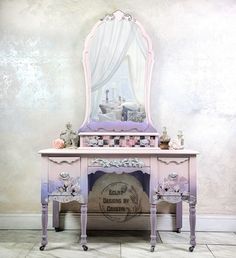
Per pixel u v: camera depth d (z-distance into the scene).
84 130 3.06
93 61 3.14
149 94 3.12
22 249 2.61
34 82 3.25
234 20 3.24
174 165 2.64
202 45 3.24
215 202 3.20
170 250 2.61
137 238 2.92
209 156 3.21
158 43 3.24
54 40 3.26
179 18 3.25
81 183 2.62
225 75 3.23
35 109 3.24
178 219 3.11
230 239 2.92
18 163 3.22
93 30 3.15
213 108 3.22
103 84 3.13
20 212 3.21
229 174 3.21
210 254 2.52
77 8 3.26
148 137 3.03
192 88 3.23
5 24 3.26
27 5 3.27
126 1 3.26
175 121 3.22
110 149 2.75
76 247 2.66
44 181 2.62
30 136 3.23
